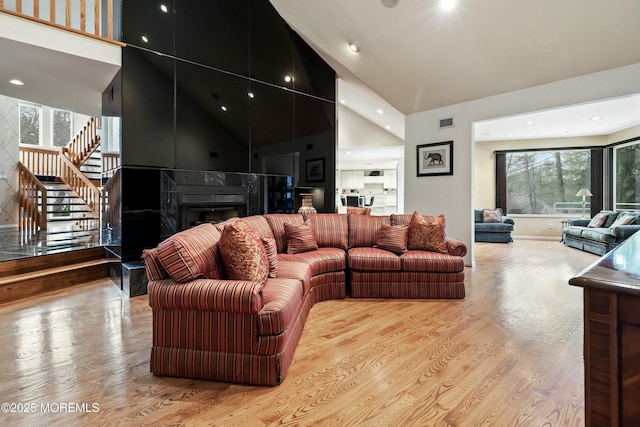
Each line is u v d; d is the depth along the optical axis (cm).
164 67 423
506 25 377
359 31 470
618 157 764
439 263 350
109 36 379
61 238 566
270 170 542
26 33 327
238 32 500
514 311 313
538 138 848
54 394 179
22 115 916
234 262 220
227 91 488
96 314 303
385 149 873
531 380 193
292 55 568
